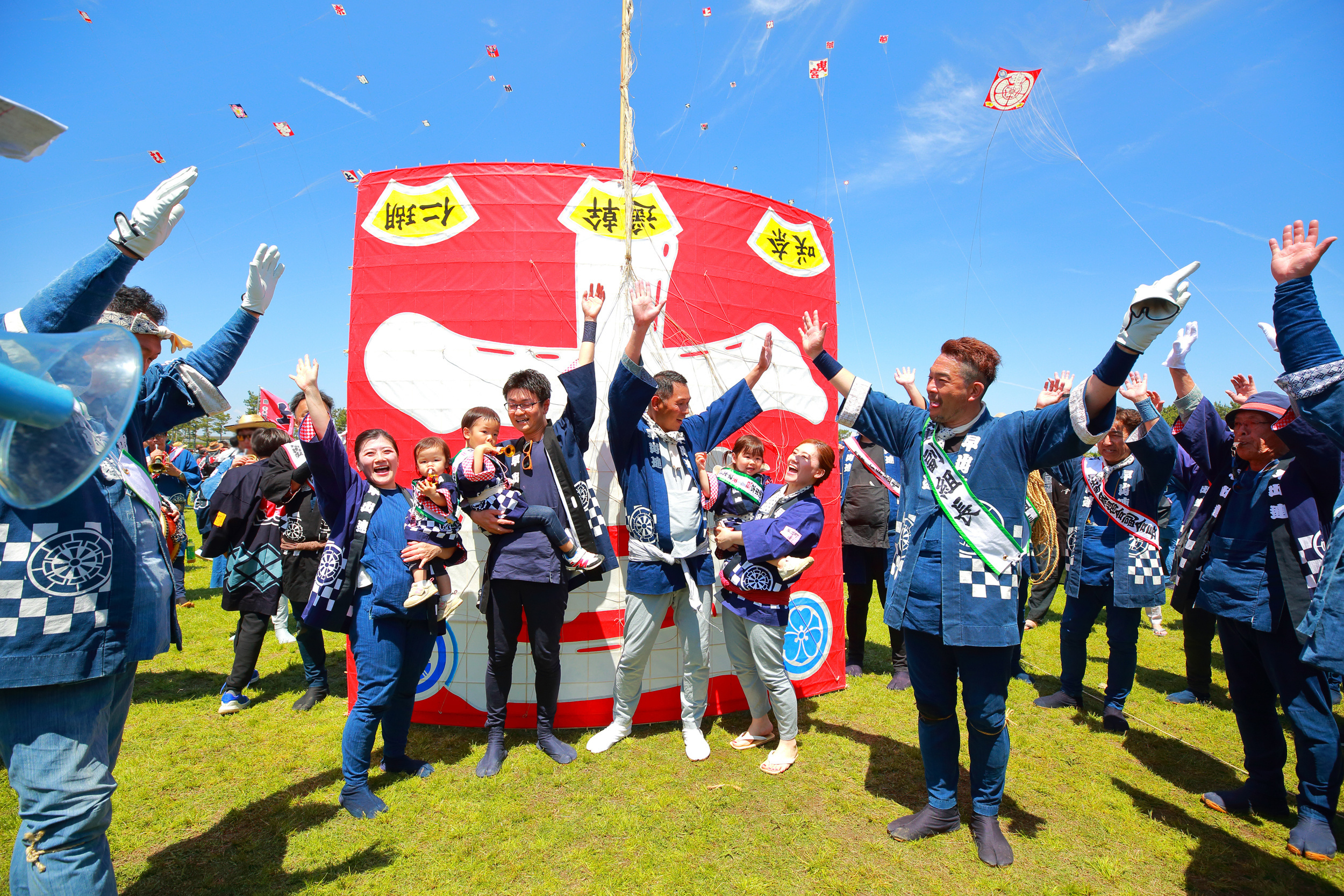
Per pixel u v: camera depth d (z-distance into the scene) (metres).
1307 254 2.15
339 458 2.94
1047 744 3.80
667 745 3.62
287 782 3.19
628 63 3.76
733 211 4.23
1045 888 2.49
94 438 1.61
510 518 3.18
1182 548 3.53
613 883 2.45
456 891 2.40
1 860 2.53
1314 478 2.88
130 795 3.06
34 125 1.50
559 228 3.91
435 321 3.88
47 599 1.75
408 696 3.19
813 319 3.13
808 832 2.81
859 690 4.61
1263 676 3.10
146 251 1.93
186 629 6.06
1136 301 2.12
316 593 2.91
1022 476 2.65
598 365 3.90
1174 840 2.84
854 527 5.00
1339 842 2.84
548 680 3.37
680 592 3.57
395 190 3.96
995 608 2.59
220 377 2.31
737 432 4.23
